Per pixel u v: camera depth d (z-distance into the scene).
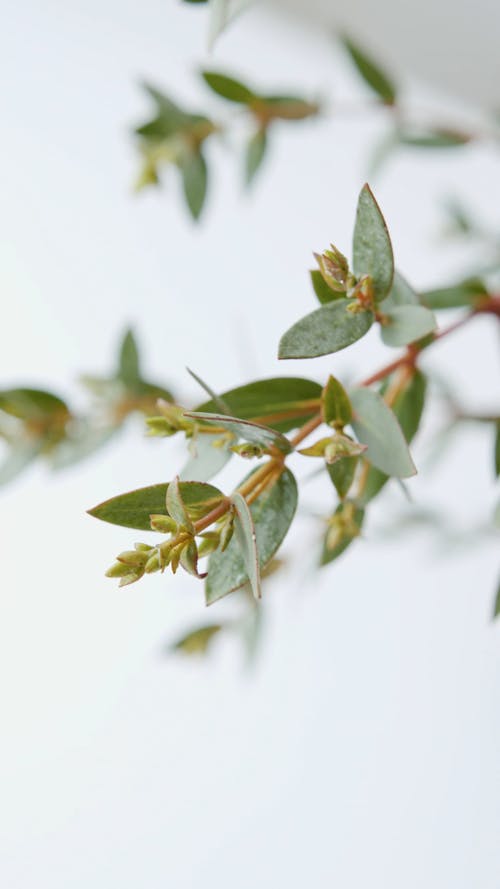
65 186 1.00
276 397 0.45
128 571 0.41
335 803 0.90
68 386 0.95
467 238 0.71
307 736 0.92
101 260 0.99
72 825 0.88
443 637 0.94
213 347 1.00
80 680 0.92
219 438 0.45
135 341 0.56
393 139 0.63
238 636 0.59
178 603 0.93
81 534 0.93
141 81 0.57
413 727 0.91
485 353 1.04
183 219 1.01
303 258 1.04
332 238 1.05
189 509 0.42
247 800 0.90
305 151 1.06
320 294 0.44
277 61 1.06
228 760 0.91
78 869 0.87
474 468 0.99
